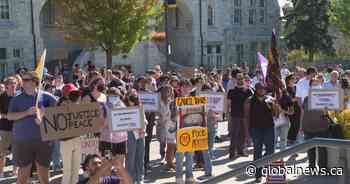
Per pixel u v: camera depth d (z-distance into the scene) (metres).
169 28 50.34
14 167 12.76
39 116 9.43
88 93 11.03
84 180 7.70
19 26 39.03
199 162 13.60
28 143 9.47
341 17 52.19
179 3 48.28
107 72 18.95
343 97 12.54
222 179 5.04
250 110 11.87
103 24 31.38
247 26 54.16
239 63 53.50
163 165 14.12
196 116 10.78
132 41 32.31
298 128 15.16
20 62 39.12
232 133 14.88
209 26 50.31
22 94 9.55
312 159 12.55
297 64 48.97
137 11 31.70
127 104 11.09
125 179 7.34
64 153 10.32
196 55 49.22
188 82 12.98
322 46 48.50
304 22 48.22
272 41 13.14
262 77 15.98
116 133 10.81
